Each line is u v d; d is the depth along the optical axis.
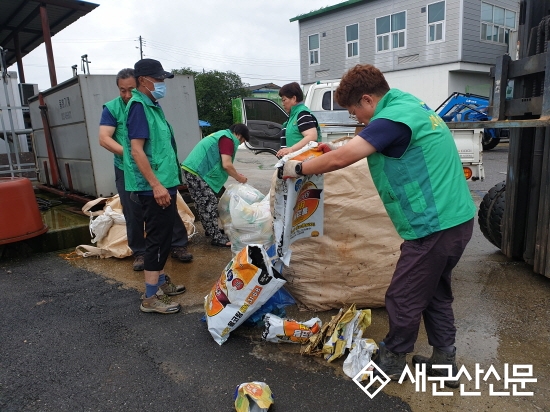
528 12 3.37
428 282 2.10
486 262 4.02
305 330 2.66
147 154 2.93
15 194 4.23
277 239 2.55
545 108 2.79
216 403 2.18
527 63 3.09
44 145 6.75
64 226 4.86
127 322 3.03
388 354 2.29
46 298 3.45
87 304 3.33
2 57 6.52
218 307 2.70
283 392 2.25
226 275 2.68
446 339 2.30
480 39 17.20
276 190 2.46
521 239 3.83
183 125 5.87
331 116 8.09
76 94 5.25
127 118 2.90
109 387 2.30
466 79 17.72
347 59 20.06
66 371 2.45
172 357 2.58
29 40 9.42
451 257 2.08
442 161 2.02
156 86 2.95
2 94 7.80
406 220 2.08
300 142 3.75
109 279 3.84
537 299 3.23
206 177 4.56
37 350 2.67
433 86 17.64
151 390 2.28
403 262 2.15
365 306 3.11
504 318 2.97
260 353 2.62
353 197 2.94
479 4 16.75
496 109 3.36
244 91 33.56
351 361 2.42
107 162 5.35
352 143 2.00
